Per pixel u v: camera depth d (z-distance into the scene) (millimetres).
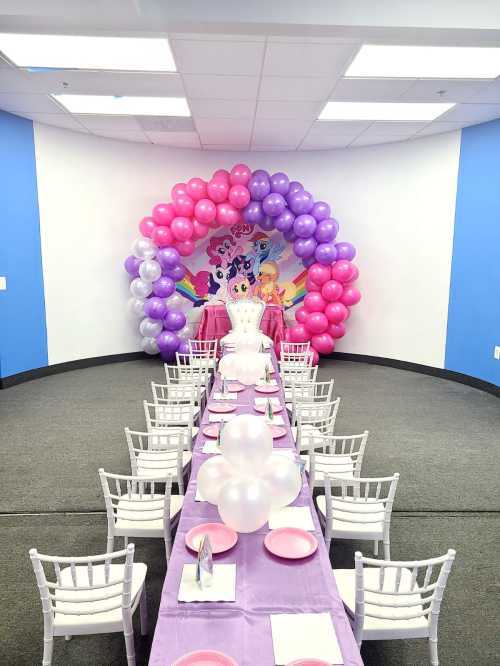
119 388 6691
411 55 4402
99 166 7672
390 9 3531
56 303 7398
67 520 3430
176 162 8242
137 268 7582
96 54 4438
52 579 2797
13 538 3219
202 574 1681
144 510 2494
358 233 8242
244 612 1583
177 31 3635
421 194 7457
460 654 2316
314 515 2156
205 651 1408
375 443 4844
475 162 6660
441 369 7426
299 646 1446
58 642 2410
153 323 7543
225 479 1996
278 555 1850
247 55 4387
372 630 1881
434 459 4480
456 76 4883
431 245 7402
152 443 3523
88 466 4266
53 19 3477
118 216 7984
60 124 6934
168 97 5602
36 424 5305
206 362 5566
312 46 4180
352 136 7293
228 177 7117
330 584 1725
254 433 1940
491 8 3537
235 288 8609
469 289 6855
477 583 2812
